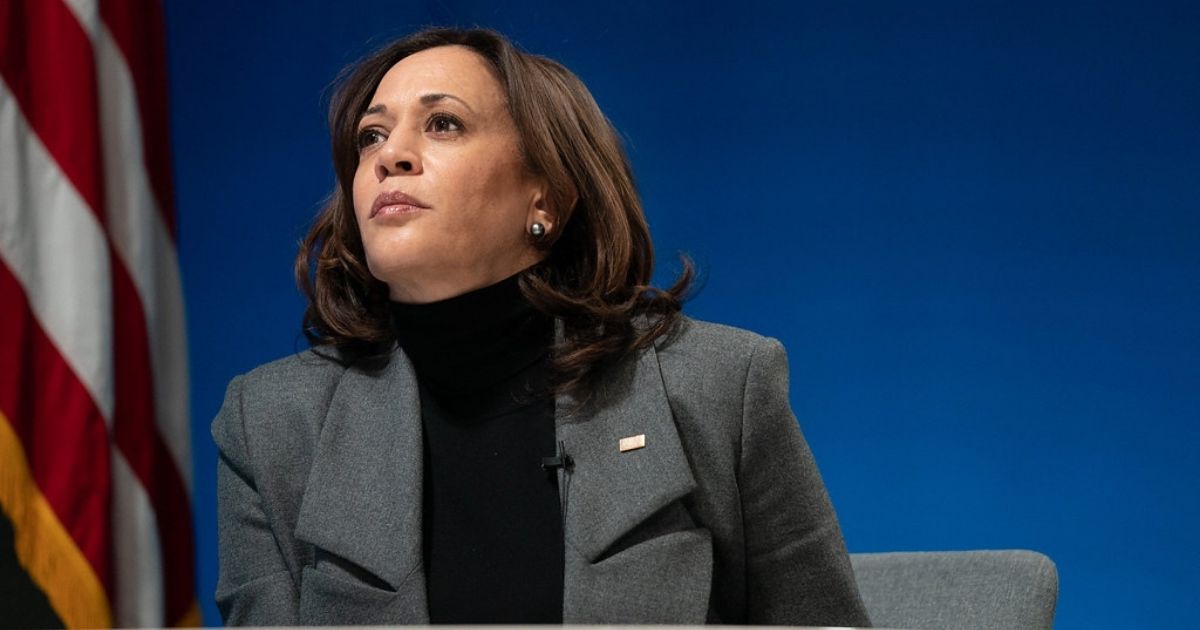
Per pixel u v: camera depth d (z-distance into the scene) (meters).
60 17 9.30
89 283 9.06
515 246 7.25
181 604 9.29
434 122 7.16
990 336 13.55
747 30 14.43
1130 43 13.29
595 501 6.80
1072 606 13.20
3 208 8.94
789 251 14.13
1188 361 13.02
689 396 7.06
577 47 14.91
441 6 15.38
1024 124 13.55
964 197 13.69
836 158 14.08
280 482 7.31
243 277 15.58
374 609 6.76
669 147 14.52
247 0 15.82
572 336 7.21
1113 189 13.29
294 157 15.62
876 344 13.84
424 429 7.28
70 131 9.18
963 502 13.52
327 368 7.64
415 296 7.16
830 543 7.12
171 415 9.52
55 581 8.64
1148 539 13.04
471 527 6.96
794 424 7.18
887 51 14.00
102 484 8.87
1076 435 13.27
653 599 6.62
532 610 6.69
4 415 8.67
